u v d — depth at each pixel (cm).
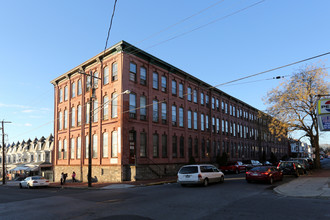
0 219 934
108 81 2902
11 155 7000
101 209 1057
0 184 4112
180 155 3391
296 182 1891
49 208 1138
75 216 943
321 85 2989
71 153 3447
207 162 3947
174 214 923
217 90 4441
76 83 3475
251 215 884
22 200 1505
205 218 853
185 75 3631
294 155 9025
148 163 2836
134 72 2848
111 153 2741
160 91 3164
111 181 2672
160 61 3139
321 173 2777
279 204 1086
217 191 1559
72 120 3500
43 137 6288
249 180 2003
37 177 2770
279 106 3189
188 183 1852
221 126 4525
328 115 1493
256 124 6175
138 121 2808
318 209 966
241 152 5216
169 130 3219
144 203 1174
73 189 2248
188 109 3669
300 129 3416
